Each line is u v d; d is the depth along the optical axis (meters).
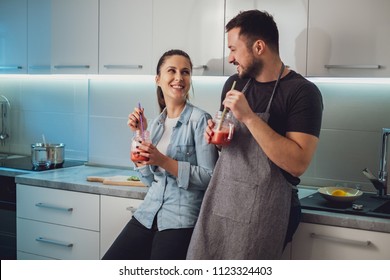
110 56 3.01
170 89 2.27
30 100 3.81
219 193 2.00
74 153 3.63
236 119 2.01
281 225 1.94
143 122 2.28
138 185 2.68
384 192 2.52
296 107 1.90
